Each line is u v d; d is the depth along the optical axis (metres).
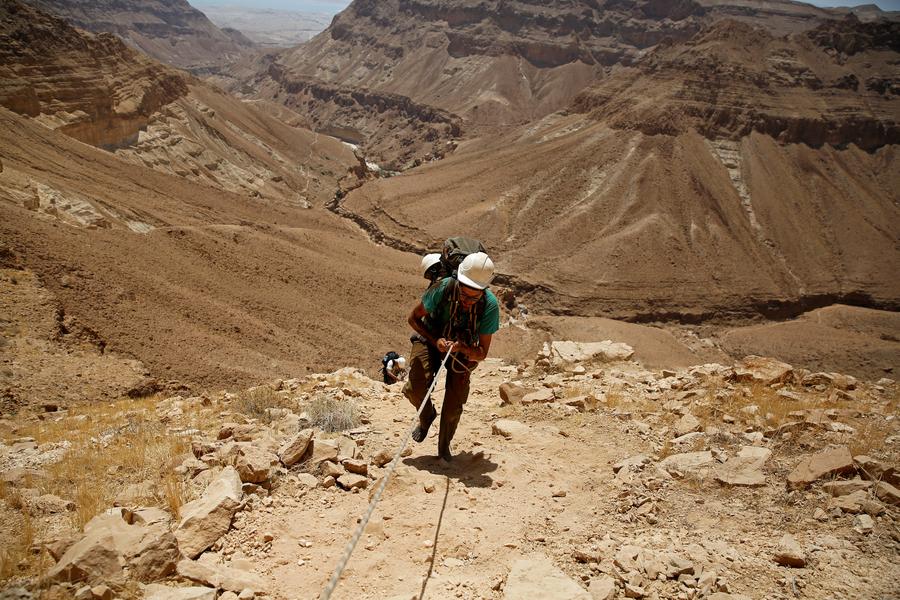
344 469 6.53
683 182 122.69
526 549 5.32
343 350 41.75
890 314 103.75
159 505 5.71
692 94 140.00
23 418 13.59
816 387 9.94
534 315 94.00
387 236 112.31
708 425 8.13
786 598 4.52
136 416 10.17
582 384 10.63
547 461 7.35
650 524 5.82
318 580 4.78
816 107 145.25
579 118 153.88
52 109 85.88
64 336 23.22
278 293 46.25
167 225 61.03
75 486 6.28
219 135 120.44
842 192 134.75
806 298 108.50
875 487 5.93
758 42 156.62
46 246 30.89
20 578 4.41
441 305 6.62
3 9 89.00
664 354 77.75
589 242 109.31
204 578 4.53
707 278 105.25
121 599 4.12
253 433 7.86
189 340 30.25
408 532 5.50
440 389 10.76
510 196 120.56
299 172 136.88
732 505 6.05
